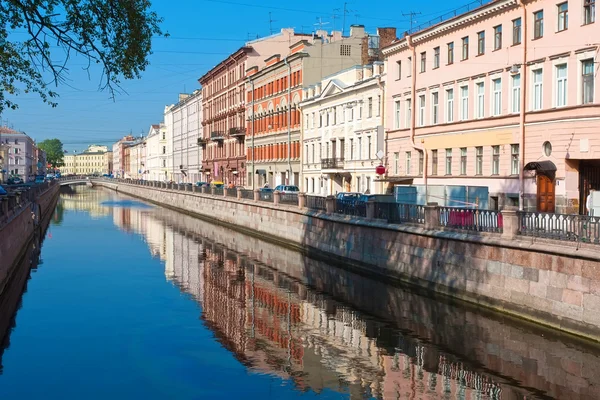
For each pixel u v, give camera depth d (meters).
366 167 45.44
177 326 18.75
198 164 102.38
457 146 35.16
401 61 40.88
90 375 14.42
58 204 84.81
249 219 45.25
